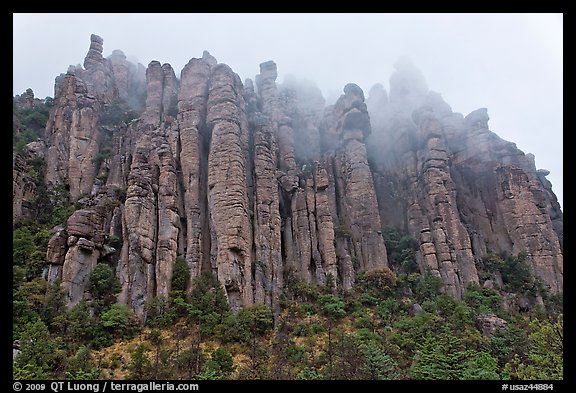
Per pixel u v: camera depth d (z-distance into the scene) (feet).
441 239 214.28
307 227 203.72
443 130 265.75
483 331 164.86
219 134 196.44
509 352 145.38
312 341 148.66
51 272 155.12
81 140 215.31
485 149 253.85
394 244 220.02
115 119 238.89
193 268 170.81
